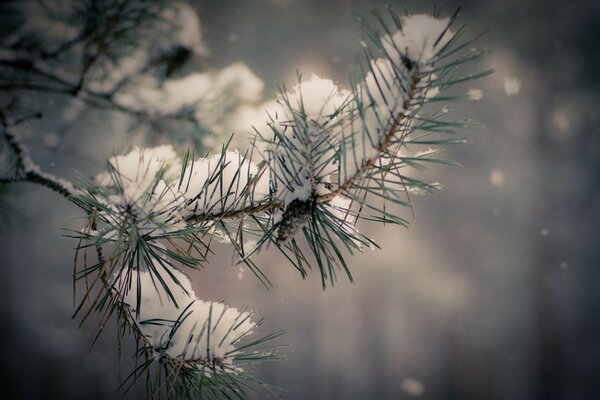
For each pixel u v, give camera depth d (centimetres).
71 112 199
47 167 433
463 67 1070
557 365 982
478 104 1085
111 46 179
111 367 850
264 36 991
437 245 999
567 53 1170
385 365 962
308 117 116
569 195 1085
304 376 941
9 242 927
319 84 118
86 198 116
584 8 1169
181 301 122
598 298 1026
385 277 959
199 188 120
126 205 115
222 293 916
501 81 1093
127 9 174
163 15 188
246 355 120
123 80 187
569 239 1060
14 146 142
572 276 1037
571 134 1131
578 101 1140
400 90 113
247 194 118
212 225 120
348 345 959
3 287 941
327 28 1057
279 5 1009
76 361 877
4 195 199
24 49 171
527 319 1002
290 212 118
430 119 114
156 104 190
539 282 1020
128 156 117
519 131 1101
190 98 193
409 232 969
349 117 115
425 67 113
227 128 191
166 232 117
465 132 1069
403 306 965
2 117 143
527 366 976
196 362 119
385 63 114
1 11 168
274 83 118
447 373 959
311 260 938
